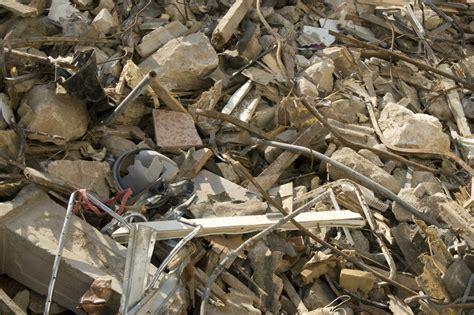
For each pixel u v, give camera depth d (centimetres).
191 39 805
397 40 1038
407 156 795
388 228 678
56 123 627
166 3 880
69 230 521
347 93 879
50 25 772
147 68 772
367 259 644
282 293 604
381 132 820
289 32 949
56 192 557
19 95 646
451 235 661
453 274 591
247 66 834
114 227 558
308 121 781
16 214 518
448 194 745
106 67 750
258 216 627
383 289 619
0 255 514
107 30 799
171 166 655
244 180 705
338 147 777
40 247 495
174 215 612
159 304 480
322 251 630
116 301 484
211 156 716
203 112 724
